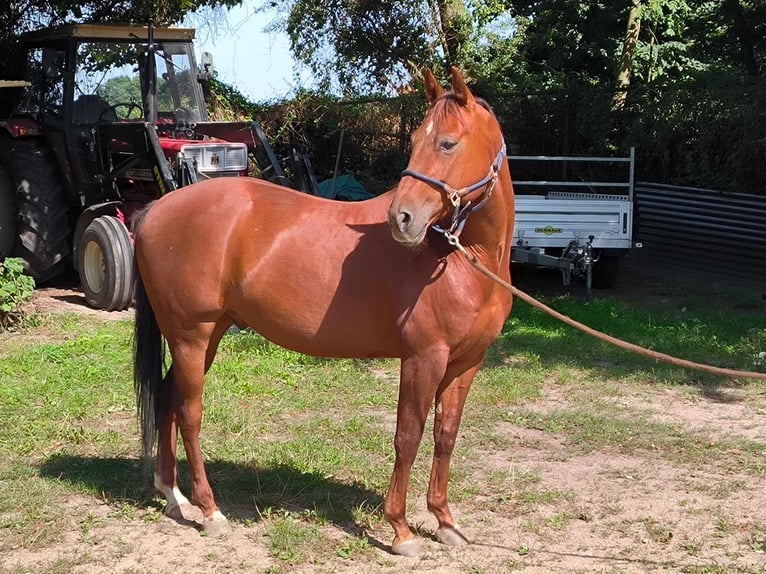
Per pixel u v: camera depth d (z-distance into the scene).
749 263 12.47
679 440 5.95
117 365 7.37
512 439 5.96
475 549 4.25
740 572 4.07
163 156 9.32
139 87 10.45
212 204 4.27
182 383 4.37
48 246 10.58
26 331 8.71
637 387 7.25
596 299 10.61
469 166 3.63
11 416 6.00
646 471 5.39
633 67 16.14
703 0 16.80
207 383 6.86
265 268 4.12
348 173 15.60
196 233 4.23
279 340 4.24
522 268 12.30
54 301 10.46
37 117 10.62
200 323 4.29
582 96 14.24
